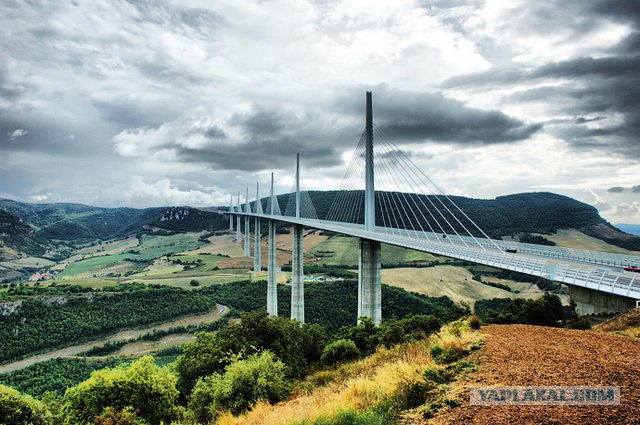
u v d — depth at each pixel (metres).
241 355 26.38
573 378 10.87
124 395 22.78
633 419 8.06
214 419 19.19
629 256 34.16
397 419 9.94
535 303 32.91
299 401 16.73
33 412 23.48
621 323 20.91
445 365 13.88
